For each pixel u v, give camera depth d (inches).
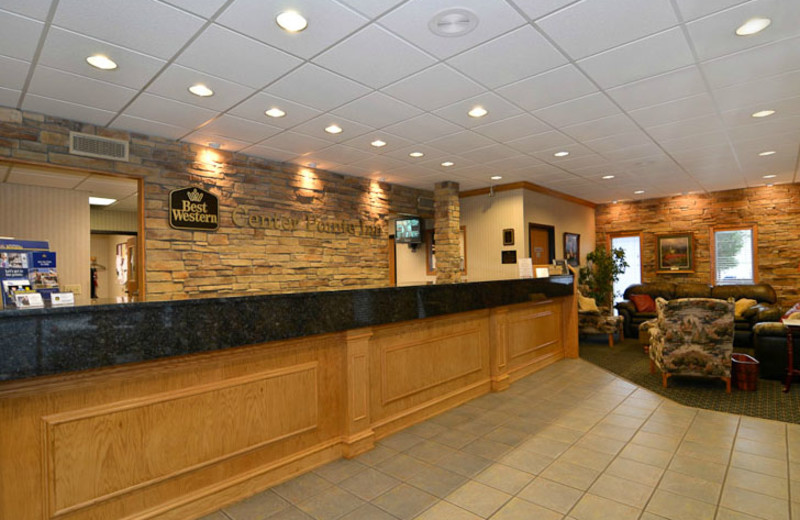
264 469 96.9
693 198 336.2
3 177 211.6
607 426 132.6
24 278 86.7
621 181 287.3
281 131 174.6
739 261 316.8
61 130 154.5
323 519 84.4
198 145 191.5
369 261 270.2
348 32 102.3
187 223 185.8
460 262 292.5
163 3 89.0
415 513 86.3
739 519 82.3
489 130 179.0
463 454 113.4
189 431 85.5
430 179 277.1
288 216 226.5
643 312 305.1
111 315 71.7
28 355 63.7
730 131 183.3
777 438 121.7
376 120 164.4
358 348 115.3
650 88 138.3
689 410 147.1
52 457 69.8
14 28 96.7
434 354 145.5
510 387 176.9
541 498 91.2
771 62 120.9
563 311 235.6
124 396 77.7
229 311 87.0
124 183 227.0
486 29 102.2
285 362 102.2
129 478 77.8
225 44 106.7
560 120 167.8
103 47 106.4
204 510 86.7
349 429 112.6
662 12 95.9
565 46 111.0
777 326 186.1
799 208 293.1
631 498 90.7
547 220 315.0
